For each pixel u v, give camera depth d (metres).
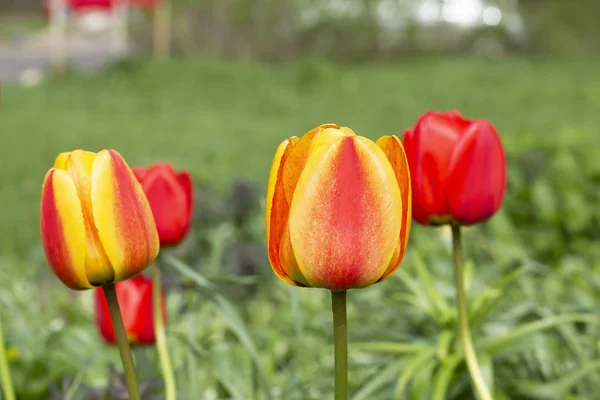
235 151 11.20
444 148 1.29
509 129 12.37
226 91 19.00
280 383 2.24
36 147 11.58
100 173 0.98
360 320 2.60
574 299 2.41
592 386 2.01
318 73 19.14
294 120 15.39
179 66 20.69
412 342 1.89
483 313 1.69
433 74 19.36
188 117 15.61
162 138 12.60
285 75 19.89
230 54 26.80
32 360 1.90
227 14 26.48
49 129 13.45
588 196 4.07
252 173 9.23
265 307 3.37
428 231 3.52
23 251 5.80
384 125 14.29
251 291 3.53
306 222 0.90
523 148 4.35
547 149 4.32
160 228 1.39
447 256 3.15
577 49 25.05
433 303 1.82
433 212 1.31
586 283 2.59
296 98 17.73
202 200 4.36
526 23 25.61
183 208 1.41
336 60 25.75
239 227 4.28
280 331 2.39
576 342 2.00
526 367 1.96
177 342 2.12
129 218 0.99
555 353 1.90
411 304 2.29
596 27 25.50
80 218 0.97
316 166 0.89
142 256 1.02
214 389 1.90
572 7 25.75
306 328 2.51
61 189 0.96
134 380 1.06
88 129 13.54
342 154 0.89
